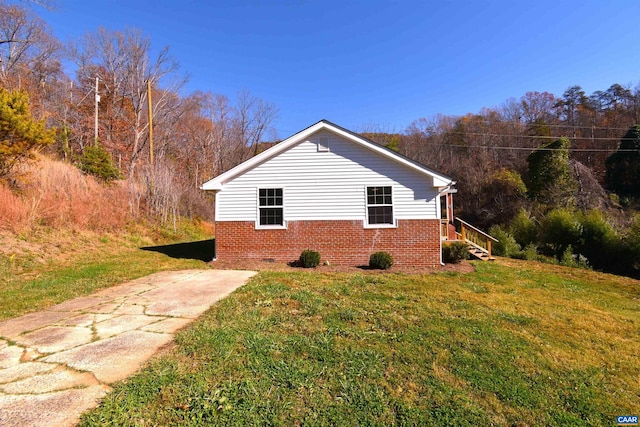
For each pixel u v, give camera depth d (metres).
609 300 7.58
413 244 10.83
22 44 25.55
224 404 2.89
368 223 10.96
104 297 6.71
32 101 23.30
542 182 27.20
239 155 40.47
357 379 3.39
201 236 20.80
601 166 30.88
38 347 4.19
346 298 6.52
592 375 3.65
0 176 11.98
